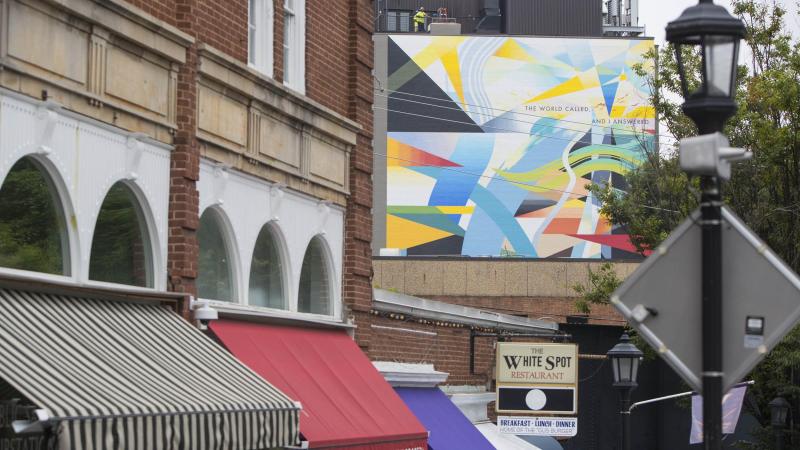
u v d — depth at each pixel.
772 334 7.74
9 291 13.98
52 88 14.43
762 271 7.81
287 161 21.02
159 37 16.73
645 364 46.56
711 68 8.47
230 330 18.38
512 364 29.64
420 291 48.44
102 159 15.63
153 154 16.92
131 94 16.25
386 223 71.75
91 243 15.65
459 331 29.42
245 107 19.53
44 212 14.60
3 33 13.47
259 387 15.79
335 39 23.28
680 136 35.06
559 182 72.75
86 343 13.80
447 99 72.38
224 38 18.80
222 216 19.08
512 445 30.20
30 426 11.22
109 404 12.10
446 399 27.25
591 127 72.94
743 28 8.47
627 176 44.81
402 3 84.62
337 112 23.28
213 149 18.45
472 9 85.19
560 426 29.34
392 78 72.38
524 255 72.38
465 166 72.38
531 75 72.94
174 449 13.15
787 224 31.94
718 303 7.82
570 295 48.00
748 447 32.62
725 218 7.94
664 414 46.38
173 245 17.34
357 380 21.28
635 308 8.01
